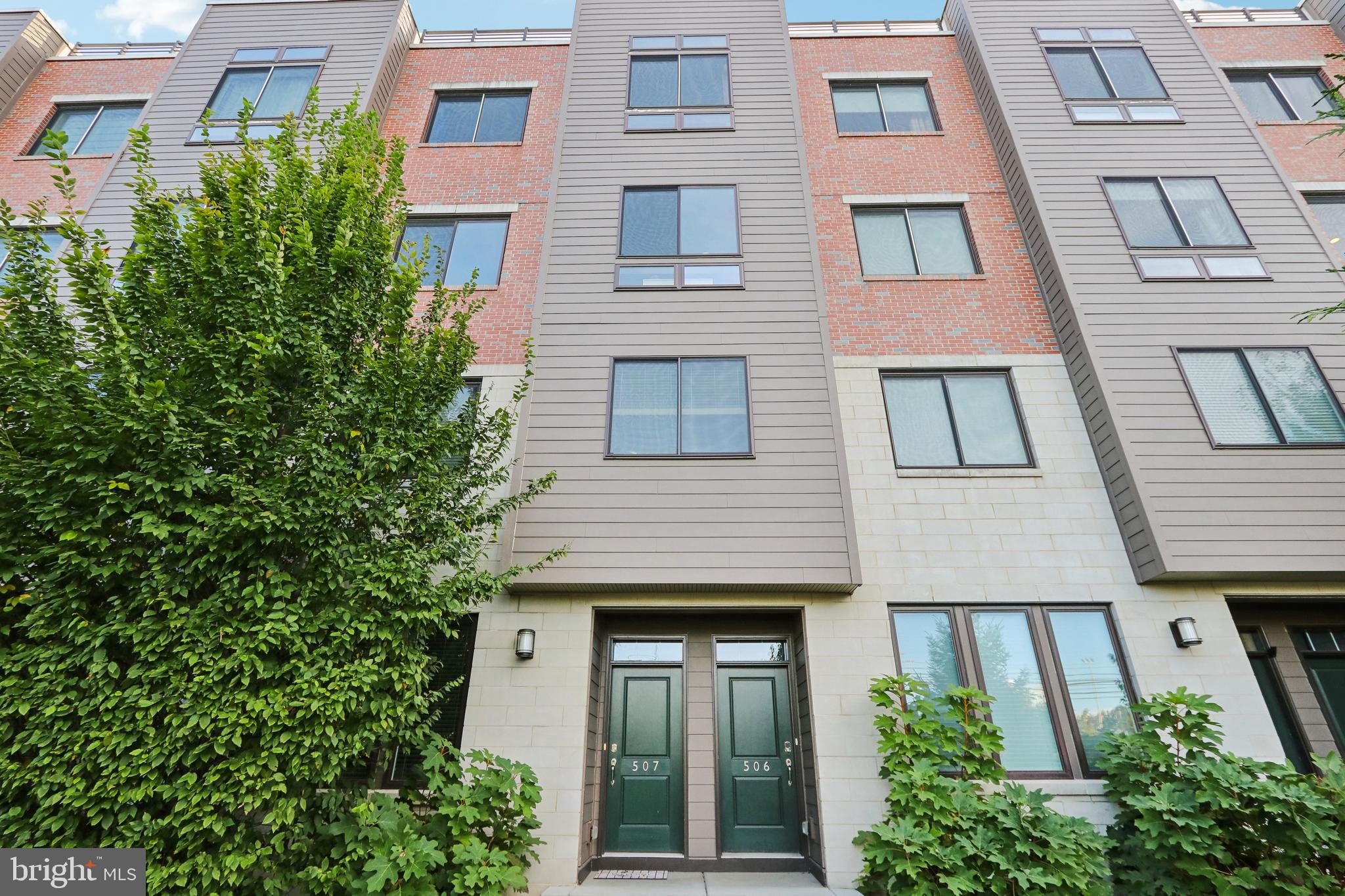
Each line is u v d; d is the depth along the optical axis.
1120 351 8.76
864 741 7.19
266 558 5.18
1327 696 7.75
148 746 4.59
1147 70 11.22
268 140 6.73
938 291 9.95
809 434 8.38
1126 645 7.57
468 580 6.10
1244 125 10.50
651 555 7.70
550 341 9.09
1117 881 6.29
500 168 11.55
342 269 6.32
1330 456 7.98
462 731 7.37
